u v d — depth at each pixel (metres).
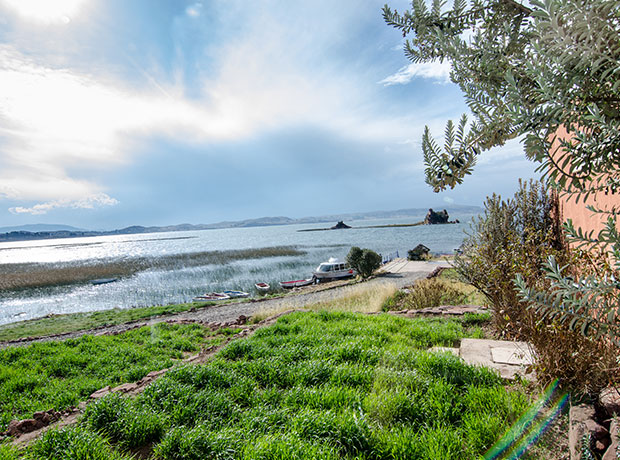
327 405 3.86
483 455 2.81
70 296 33.59
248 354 5.72
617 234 0.93
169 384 4.47
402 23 1.38
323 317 8.42
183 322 14.12
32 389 6.54
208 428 3.57
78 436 3.38
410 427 3.26
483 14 1.20
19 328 17.56
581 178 0.88
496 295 5.63
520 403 3.34
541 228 6.34
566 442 2.70
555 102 0.84
